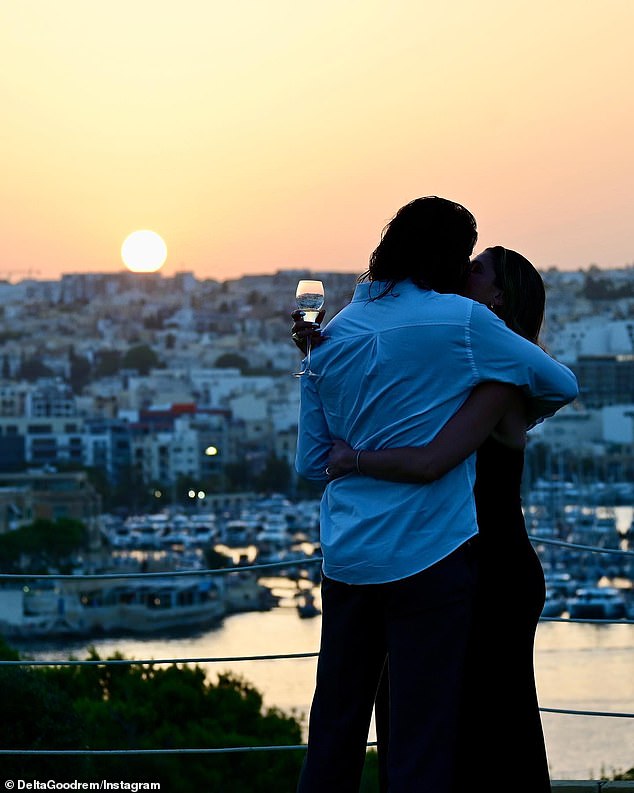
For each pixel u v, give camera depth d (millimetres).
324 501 5125
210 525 162875
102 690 20359
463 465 4977
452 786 4957
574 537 126500
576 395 4957
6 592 94562
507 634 5059
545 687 51375
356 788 5102
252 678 49875
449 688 4859
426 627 4863
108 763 14406
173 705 19578
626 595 98875
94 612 94875
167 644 91625
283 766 17062
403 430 4887
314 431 5176
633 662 57625
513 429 5043
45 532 126188
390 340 4910
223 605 100750
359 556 4883
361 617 5039
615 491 167625
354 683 5078
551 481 144500
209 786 16000
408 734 4887
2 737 12125
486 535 5090
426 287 5035
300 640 89688
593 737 33062
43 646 91750
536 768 5070
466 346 4863
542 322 5734
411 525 4855
